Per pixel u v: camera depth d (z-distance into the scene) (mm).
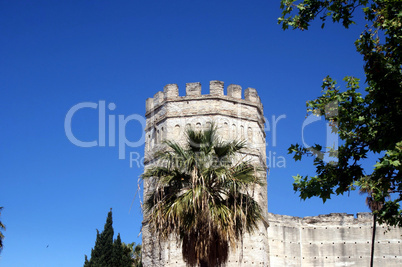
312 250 57344
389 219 21266
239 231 25906
